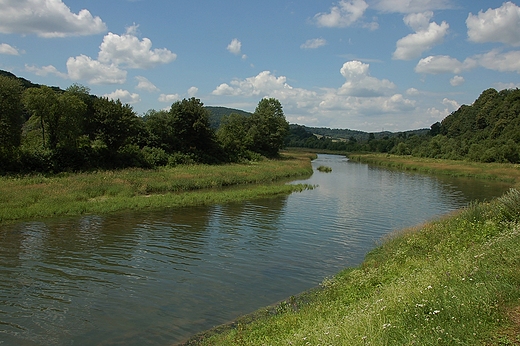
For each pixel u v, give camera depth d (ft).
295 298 37.32
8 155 116.57
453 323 18.44
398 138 480.23
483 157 246.27
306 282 42.91
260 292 39.93
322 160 323.78
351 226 71.61
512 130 268.21
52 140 132.77
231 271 46.37
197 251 54.29
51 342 29.66
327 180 157.99
